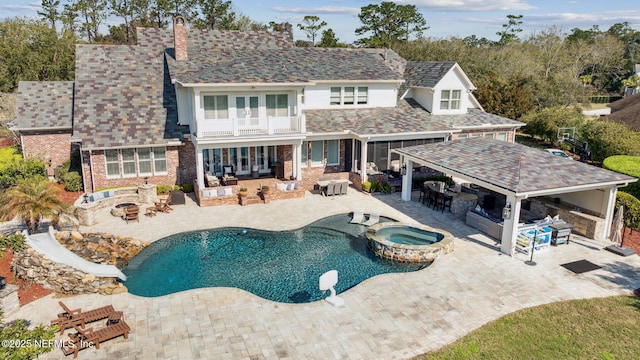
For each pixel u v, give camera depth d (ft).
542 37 311.06
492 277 55.11
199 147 82.28
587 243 66.23
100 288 50.26
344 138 95.91
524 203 79.46
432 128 97.30
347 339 41.83
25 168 86.28
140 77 97.35
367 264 60.90
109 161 86.12
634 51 341.62
